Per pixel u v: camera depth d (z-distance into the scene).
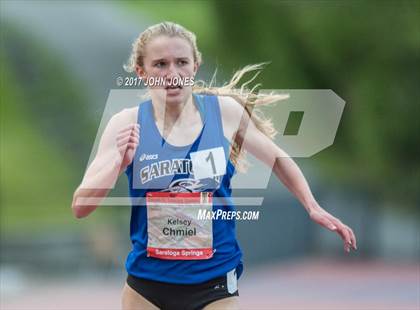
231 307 10.32
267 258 50.22
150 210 10.30
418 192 57.72
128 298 10.58
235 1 55.19
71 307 31.81
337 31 54.94
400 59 55.12
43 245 45.78
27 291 38.69
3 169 53.06
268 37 55.41
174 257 10.27
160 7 58.34
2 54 57.53
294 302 34.06
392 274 46.53
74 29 57.88
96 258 46.25
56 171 54.41
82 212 10.30
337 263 52.03
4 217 49.44
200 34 55.97
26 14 58.62
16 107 56.72
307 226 52.72
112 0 59.16
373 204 55.88
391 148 57.19
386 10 53.88
